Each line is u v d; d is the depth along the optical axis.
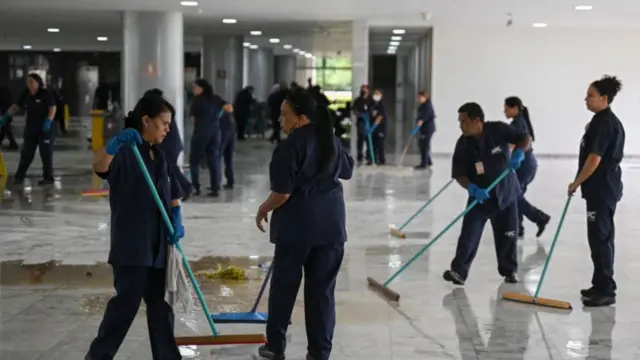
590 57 22.72
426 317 6.71
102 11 19.11
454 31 22.59
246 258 8.92
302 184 5.21
